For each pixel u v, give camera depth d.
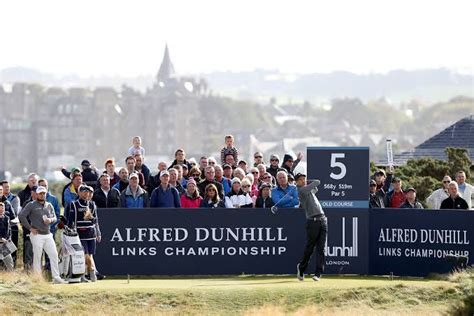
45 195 50.94
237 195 52.59
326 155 52.28
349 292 46.78
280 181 52.28
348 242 52.31
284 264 52.19
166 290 47.12
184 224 52.12
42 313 45.72
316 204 49.53
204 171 54.62
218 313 45.50
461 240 50.69
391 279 50.94
